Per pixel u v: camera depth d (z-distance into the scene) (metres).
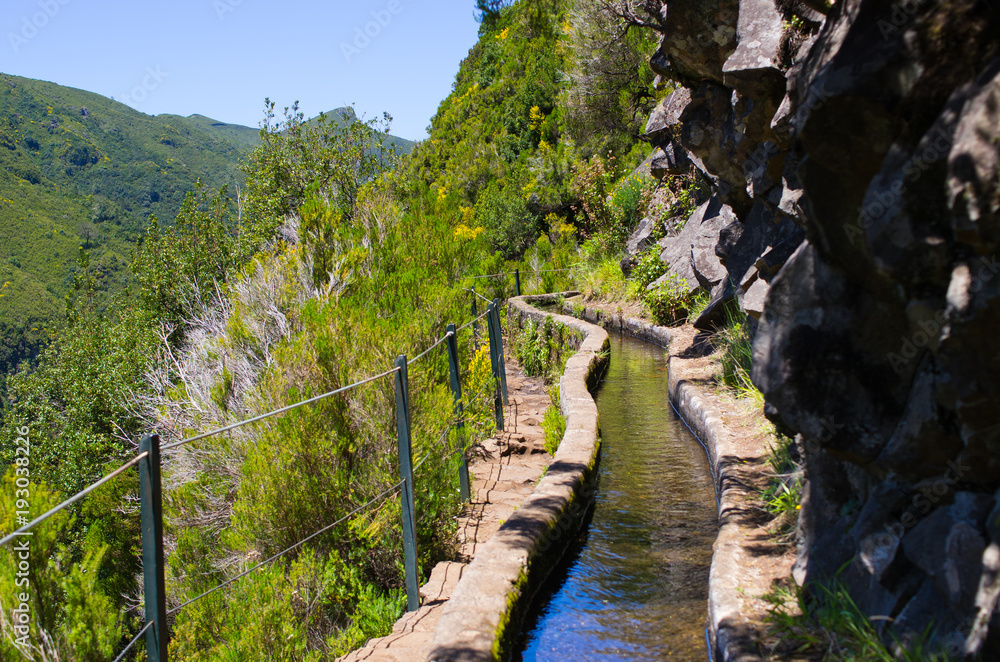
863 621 2.46
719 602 3.11
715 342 8.49
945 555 2.10
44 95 121.25
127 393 12.44
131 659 4.44
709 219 9.89
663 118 9.39
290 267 7.78
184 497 5.50
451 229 9.98
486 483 6.08
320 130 17.30
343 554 4.54
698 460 6.00
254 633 3.58
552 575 4.27
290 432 4.47
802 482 3.70
